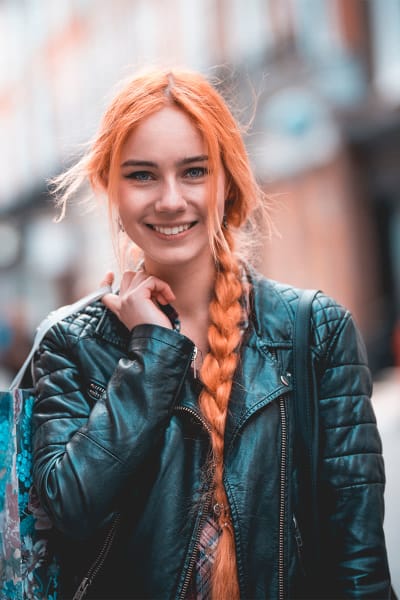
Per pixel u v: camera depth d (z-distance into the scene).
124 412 1.46
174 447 1.50
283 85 7.70
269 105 7.66
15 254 13.46
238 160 1.62
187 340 1.52
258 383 1.53
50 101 13.06
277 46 7.96
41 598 1.54
